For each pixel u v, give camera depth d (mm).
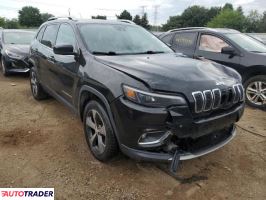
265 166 3584
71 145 4004
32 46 6000
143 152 2955
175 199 2941
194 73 3189
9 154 3738
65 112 5344
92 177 3270
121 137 3047
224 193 3051
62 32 4715
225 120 3195
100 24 4492
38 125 4719
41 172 3354
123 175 3311
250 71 5887
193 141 3068
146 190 3066
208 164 3588
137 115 2840
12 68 8484
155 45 4520
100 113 3324
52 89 4988
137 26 4930
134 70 3131
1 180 3191
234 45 6156
